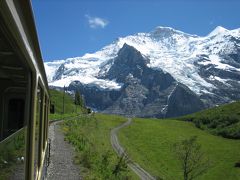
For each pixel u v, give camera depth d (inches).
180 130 6343.5
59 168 1050.7
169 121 7401.6
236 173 4028.1
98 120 5679.1
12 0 145.6
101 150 1972.2
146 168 3336.6
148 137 5191.9
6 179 161.9
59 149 1427.2
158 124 6673.2
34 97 250.1
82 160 1194.0
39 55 279.1
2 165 151.3
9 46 177.0
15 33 162.1
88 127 3907.5
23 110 268.4
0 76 256.7
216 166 4217.5
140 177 2790.4
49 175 930.1
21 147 201.6
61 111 6043.3
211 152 4896.7
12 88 269.3
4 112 270.5
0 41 169.2
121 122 6284.5
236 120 6747.1
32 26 197.5
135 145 4584.2
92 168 1135.6
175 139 5310.0
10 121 272.5
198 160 3430.1
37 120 294.0
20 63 213.9
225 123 6717.5
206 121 7135.8
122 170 1487.5
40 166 389.7
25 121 228.2
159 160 4104.3
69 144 1595.7
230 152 4872.0
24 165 217.3
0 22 144.9
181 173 3752.5
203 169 3735.2
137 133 5374.0
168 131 5895.7
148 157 4126.5
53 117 3745.1
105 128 5108.3
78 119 4082.2
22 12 172.2
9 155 165.5
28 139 236.7
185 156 3437.5
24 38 184.4
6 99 270.7
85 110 6953.7
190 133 6141.7
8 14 142.7
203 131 6594.5
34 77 251.0
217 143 5452.8
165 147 4707.2
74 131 2311.8
